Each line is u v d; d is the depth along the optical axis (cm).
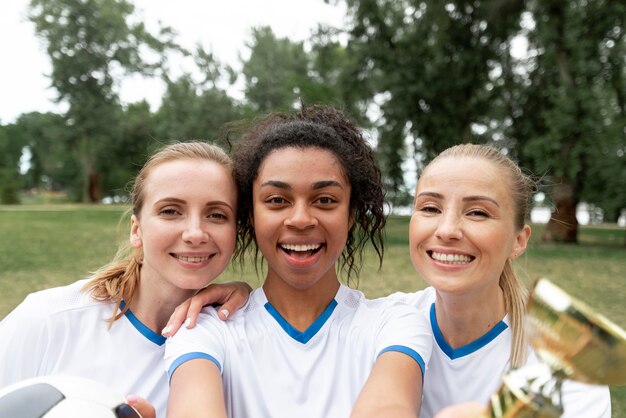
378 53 2034
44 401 142
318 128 210
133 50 4203
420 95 1988
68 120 4309
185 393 169
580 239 2436
